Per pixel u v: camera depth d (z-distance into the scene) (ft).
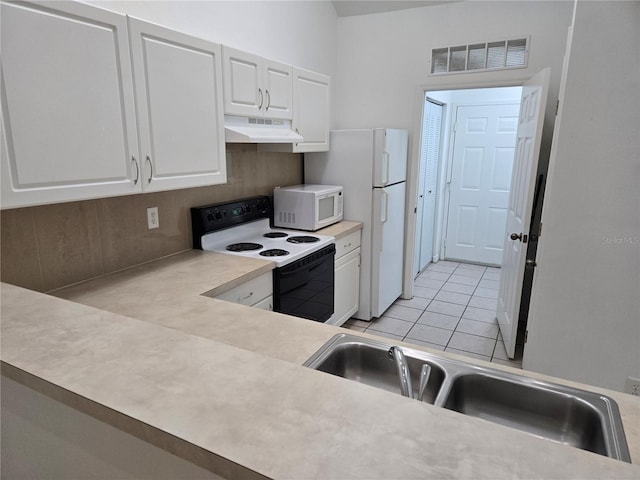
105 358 2.91
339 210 11.20
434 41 11.46
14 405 3.47
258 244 8.87
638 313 6.63
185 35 6.17
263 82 8.15
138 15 6.61
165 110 5.98
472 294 13.88
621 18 5.98
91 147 5.05
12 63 4.19
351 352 4.30
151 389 2.52
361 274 11.58
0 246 5.13
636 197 6.35
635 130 6.19
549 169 7.09
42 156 4.55
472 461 1.92
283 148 9.70
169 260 7.49
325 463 1.91
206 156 6.84
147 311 5.11
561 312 7.06
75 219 5.99
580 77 6.30
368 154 10.87
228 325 4.68
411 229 12.89
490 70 10.89
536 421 3.55
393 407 2.33
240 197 9.57
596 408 3.22
